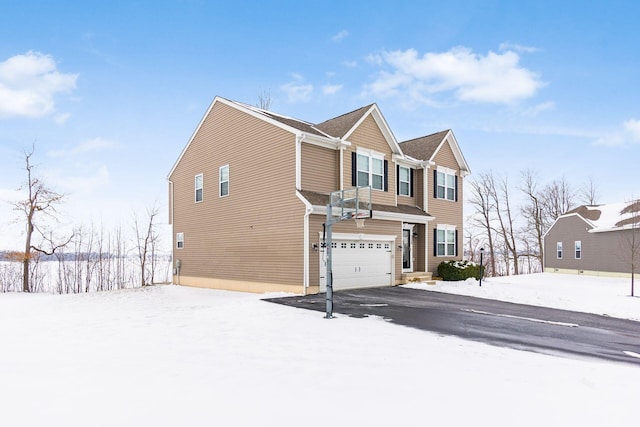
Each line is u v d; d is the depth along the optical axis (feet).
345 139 53.16
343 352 21.13
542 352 22.17
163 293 62.64
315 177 50.57
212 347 22.38
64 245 97.14
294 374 17.46
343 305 38.68
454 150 74.84
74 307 51.39
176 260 72.43
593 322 32.89
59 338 25.67
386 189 59.47
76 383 16.37
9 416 13.01
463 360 19.85
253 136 55.42
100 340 24.72
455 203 74.28
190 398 14.57
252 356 20.42
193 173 68.54
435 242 68.90
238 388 15.66
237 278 57.47
